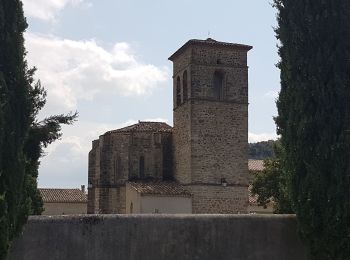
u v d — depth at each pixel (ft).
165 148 170.30
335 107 45.85
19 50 42.63
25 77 43.21
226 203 152.87
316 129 46.24
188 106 155.94
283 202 57.82
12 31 42.42
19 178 41.24
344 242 44.32
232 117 157.17
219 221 48.65
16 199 40.93
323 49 47.19
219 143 155.02
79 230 45.37
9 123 40.98
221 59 158.30
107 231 45.98
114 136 167.53
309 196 45.42
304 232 46.37
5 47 42.06
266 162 155.02
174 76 170.71
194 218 48.14
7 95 40.81
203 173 152.25
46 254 44.37
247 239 49.01
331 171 44.93
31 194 48.78
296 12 48.96
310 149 46.14
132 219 46.70
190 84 155.12
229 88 158.10
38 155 54.39
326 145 45.32
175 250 47.24
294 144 47.39
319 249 45.83
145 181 161.68
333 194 44.55
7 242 39.75
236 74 159.12
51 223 44.83
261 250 49.16
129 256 46.16
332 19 47.39
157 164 167.22
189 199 149.07
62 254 44.73
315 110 46.78
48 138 56.95
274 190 149.18
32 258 43.96
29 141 53.62
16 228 42.11
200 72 155.94
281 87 50.16
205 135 154.20
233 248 48.55
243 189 155.02
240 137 157.17
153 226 47.09
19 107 42.04
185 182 155.63
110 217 46.24
